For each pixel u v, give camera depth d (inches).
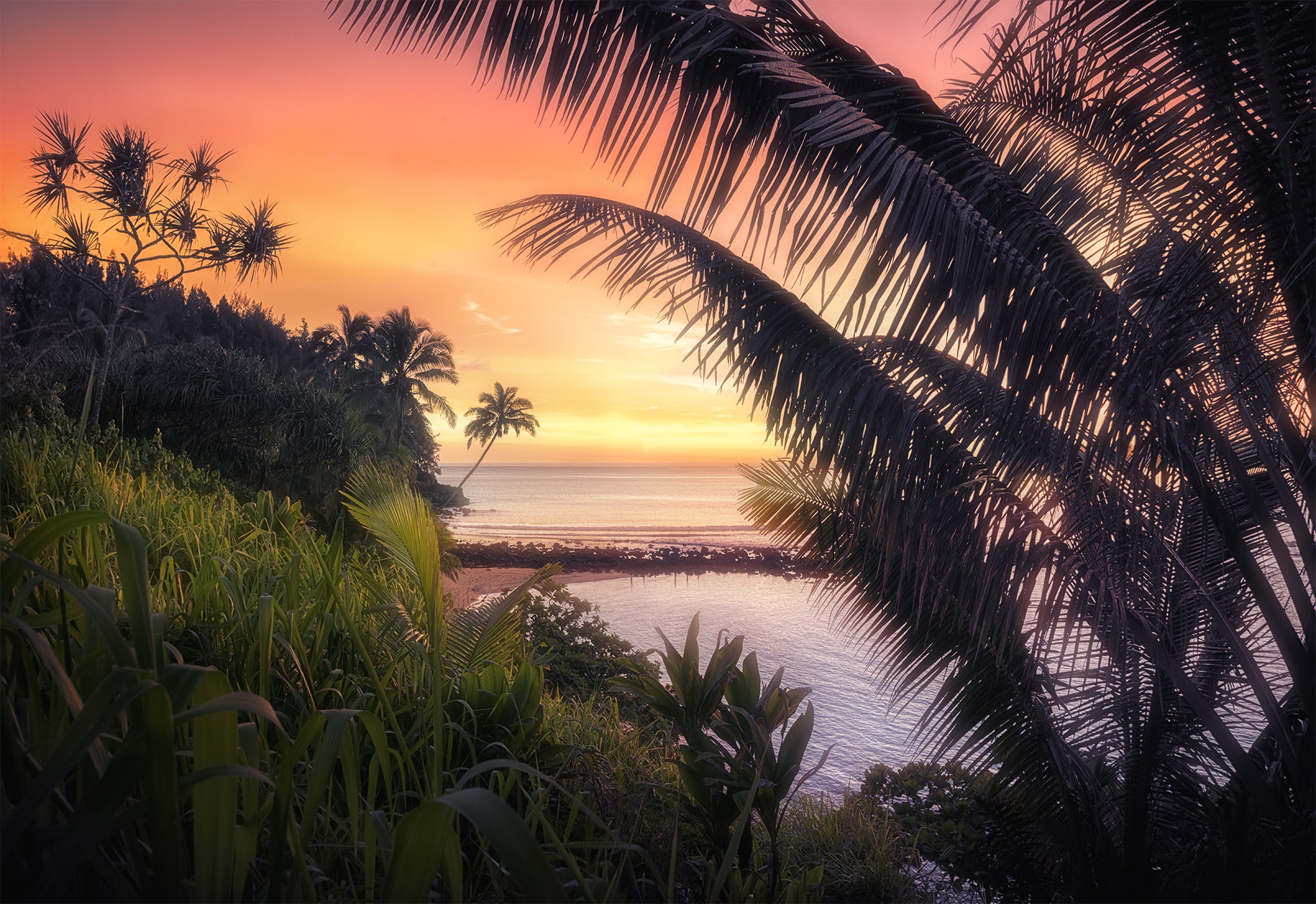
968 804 192.7
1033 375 84.3
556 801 85.6
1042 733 136.9
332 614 88.6
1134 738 133.8
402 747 67.5
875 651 156.1
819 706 422.0
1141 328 89.3
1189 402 96.4
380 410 1974.7
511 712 91.9
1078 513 101.4
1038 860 154.0
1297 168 74.1
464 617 112.6
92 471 139.4
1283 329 99.7
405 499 93.3
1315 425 96.4
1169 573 120.6
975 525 103.3
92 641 41.6
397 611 96.3
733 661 89.4
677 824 69.1
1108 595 112.7
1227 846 117.9
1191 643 132.4
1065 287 90.4
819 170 83.6
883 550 136.2
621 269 112.0
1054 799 143.4
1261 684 114.8
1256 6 70.6
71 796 44.0
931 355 103.7
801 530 160.4
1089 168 128.7
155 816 31.3
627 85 83.0
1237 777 117.3
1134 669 128.1
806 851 154.4
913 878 157.2
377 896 51.8
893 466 101.0
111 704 30.1
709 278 108.6
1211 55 74.5
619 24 82.5
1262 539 126.2
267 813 42.1
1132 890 129.8
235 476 601.3
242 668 72.6
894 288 80.6
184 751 38.1
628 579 1177.4
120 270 614.2
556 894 28.8
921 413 104.9
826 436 104.0
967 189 91.2
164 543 112.4
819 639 641.0
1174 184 89.4
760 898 73.2
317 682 80.4
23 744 35.2
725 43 82.1
